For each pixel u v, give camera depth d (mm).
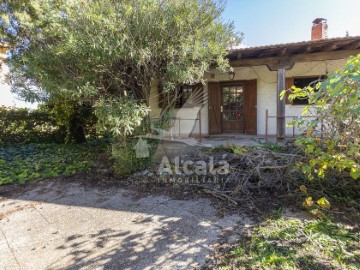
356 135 2348
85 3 3482
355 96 1908
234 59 5977
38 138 7828
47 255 1933
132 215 2623
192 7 3705
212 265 1702
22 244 2117
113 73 3969
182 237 2115
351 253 1742
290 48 5172
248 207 2645
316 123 2512
